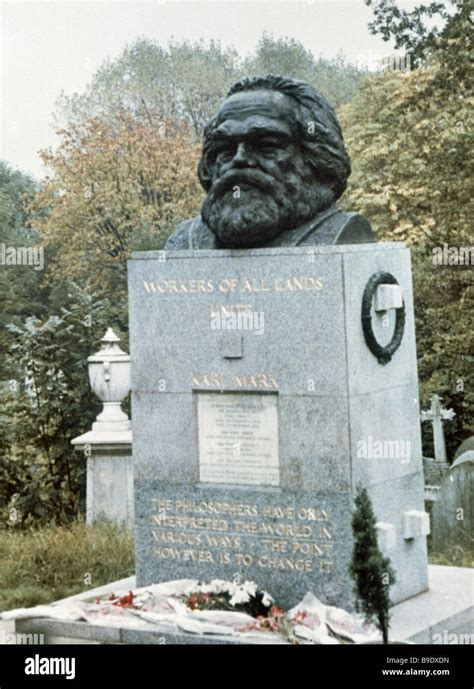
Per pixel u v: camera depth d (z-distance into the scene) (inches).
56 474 614.2
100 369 570.6
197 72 1456.7
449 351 817.5
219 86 1456.7
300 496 359.9
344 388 352.5
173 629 346.0
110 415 572.1
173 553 381.7
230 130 372.5
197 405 377.7
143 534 386.6
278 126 370.6
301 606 350.3
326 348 354.9
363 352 359.9
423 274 869.2
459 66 879.1
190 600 359.3
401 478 376.8
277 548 364.2
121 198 1464.1
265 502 365.4
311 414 357.4
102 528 525.0
